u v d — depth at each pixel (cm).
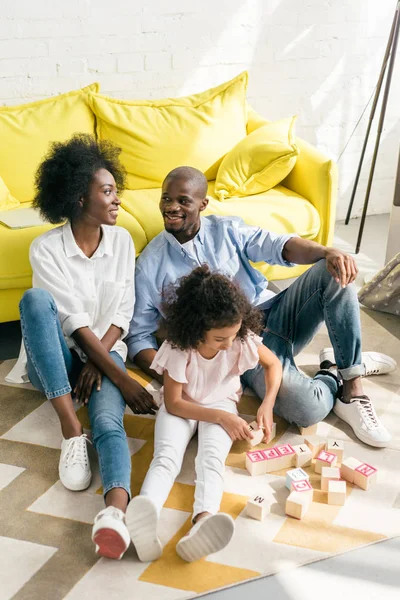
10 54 292
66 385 189
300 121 354
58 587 154
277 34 334
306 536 169
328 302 205
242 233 229
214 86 333
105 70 310
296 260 218
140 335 227
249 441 191
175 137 295
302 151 292
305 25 336
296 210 278
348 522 174
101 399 192
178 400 188
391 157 379
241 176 285
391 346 256
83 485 182
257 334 192
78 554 163
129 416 212
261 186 288
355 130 366
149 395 200
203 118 300
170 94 326
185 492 183
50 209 209
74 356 208
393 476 190
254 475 189
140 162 292
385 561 163
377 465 195
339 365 210
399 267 271
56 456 196
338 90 354
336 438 206
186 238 225
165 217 219
